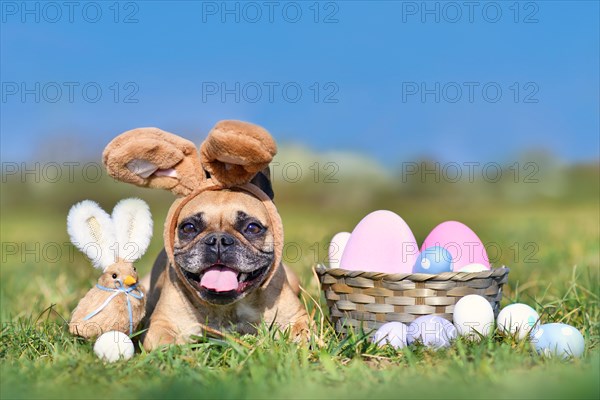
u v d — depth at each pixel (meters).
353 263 1.61
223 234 1.52
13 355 1.50
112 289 1.52
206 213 1.56
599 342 1.54
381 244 1.61
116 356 1.45
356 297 1.56
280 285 1.63
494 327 1.52
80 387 1.30
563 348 1.44
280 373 1.32
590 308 1.73
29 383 1.31
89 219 1.56
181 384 1.29
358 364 1.36
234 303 1.60
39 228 4.48
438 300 1.53
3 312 1.89
